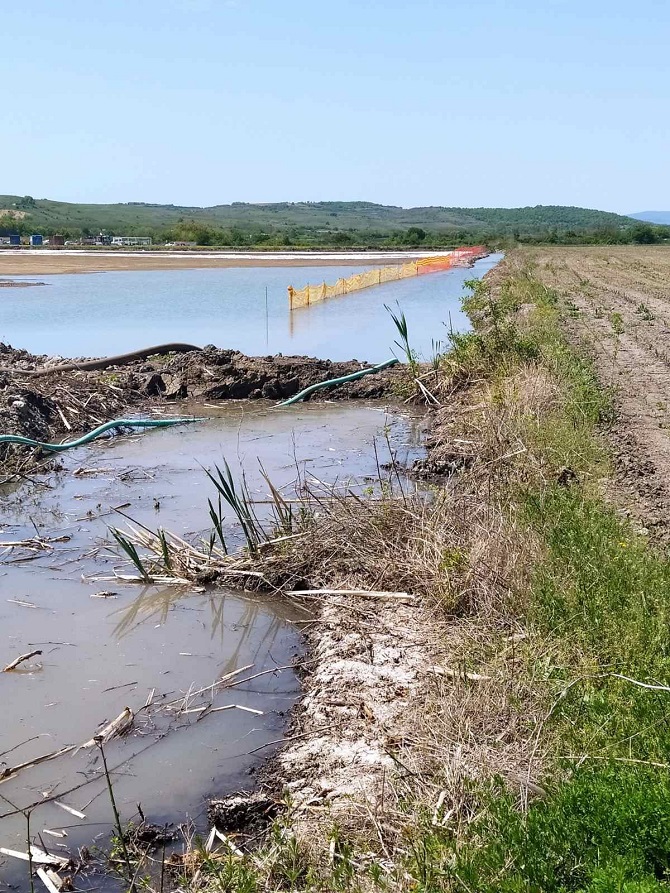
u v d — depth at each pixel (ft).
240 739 20.49
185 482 38.91
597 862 13.00
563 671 19.11
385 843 15.56
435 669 21.30
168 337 82.02
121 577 29.04
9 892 16.12
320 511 32.07
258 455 42.88
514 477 31.73
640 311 81.76
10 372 52.03
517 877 13.09
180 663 24.12
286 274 164.66
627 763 15.46
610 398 44.27
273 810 17.67
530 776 16.01
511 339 53.36
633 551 23.90
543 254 207.82
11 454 42.01
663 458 35.78
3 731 21.07
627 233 346.95
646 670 18.40
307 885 14.73
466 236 403.54
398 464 40.27
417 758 17.60
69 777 19.35
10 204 626.64
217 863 15.88
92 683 23.12
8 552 31.42
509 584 23.91
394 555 27.20
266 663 24.07
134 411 51.60
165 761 19.76
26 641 25.31
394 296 117.08
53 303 114.62
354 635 23.89
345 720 20.17
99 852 17.10
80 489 38.40
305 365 57.67
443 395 52.75
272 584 28.17
